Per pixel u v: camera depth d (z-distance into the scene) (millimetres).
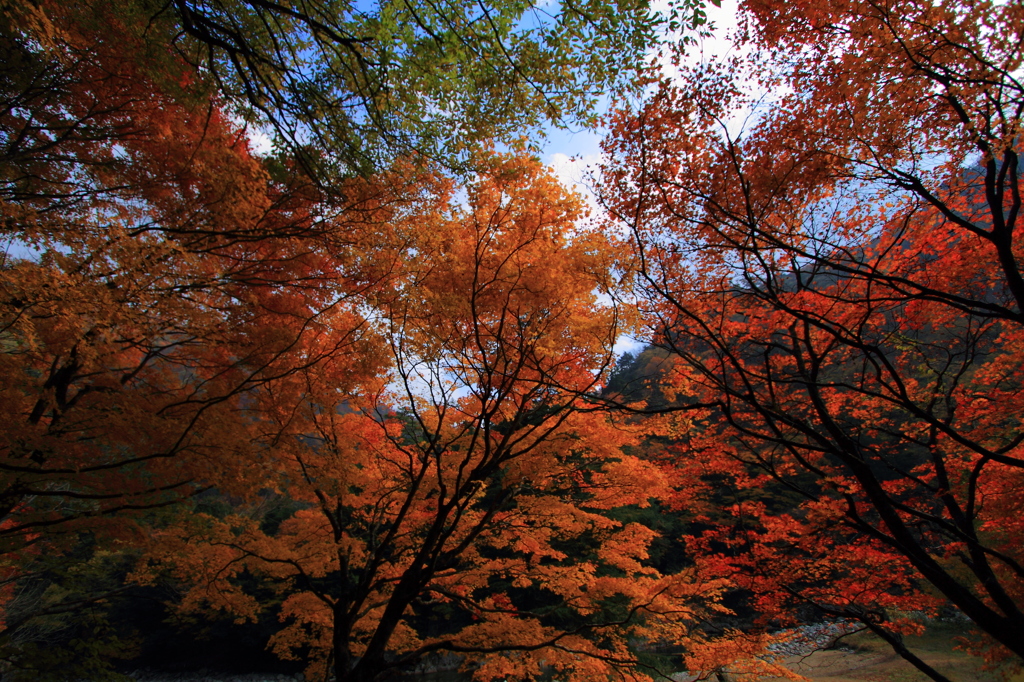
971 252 5730
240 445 4457
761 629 7270
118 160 4836
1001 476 5980
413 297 5234
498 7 3920
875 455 6883
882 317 6562
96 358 3953
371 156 4852
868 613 6879
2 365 3656
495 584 16484
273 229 4992
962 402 6793
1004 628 4957
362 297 5324
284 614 8102
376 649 5699
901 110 4359
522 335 6105
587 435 7195
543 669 9461
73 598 9484
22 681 5355
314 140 4812
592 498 7891
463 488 6262
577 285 6164
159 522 6059
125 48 4164
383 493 7730
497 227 6090
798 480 12398
